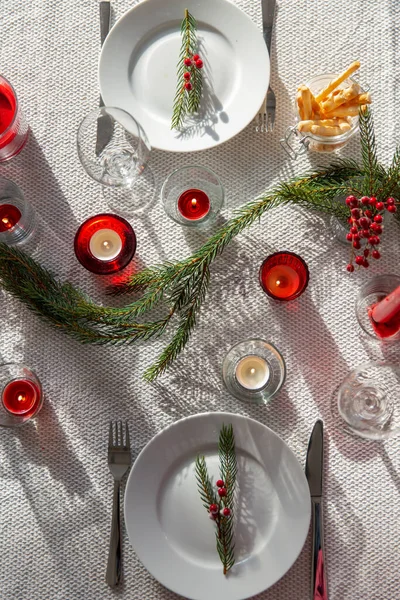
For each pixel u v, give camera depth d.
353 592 0.87
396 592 0.86
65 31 0.93
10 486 0.89
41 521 0.88
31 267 0.86
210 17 0.89
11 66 0.93
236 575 0.85
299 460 0.88
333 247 0.91
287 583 0.87
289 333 0.90
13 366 0.87
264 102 0.91
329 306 0.90
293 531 0.84
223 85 0.90
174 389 0.90
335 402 0.89
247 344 0.89
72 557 0.88
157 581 0.87
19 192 0.89
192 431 0.85
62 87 0.93
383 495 0.88
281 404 0.89
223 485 0.83
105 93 0.89
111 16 0.92
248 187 0.92
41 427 0.90
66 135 0.93
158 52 0.90
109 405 0.90
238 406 0.89
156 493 0.86
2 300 0.91
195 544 0.86
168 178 0.89
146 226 0.92
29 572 0.88
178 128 0.89
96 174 0.87
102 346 0.91
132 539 0.84
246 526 0.86
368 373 0.86
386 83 0.92
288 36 0.92
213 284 0.91
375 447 0.88
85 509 0.88
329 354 0.90
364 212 0.80
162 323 0.86
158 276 0.86
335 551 0.87
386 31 0.92
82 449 0.89
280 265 0.90
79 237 0.88
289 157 0.92
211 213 0.88
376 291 0.88
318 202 0.85
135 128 0.84
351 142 0.92
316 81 0.87
